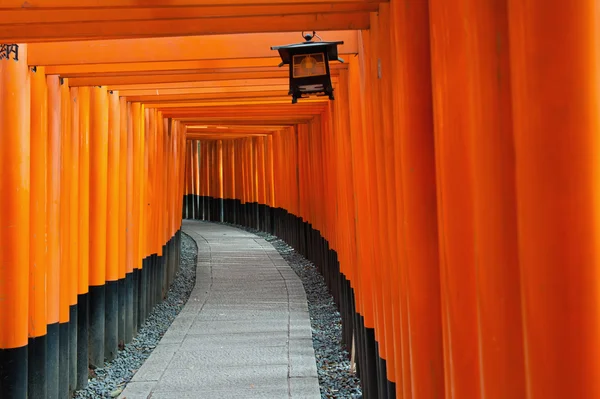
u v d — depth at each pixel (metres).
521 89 1.49
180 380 5.48
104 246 6.13
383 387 3.70
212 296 9.24
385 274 3.23
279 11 2.95
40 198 4.52
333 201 7.96
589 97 1.41
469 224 2.00
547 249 1.45
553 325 1.45
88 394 5.43
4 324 4.07
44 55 4.23
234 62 4.79
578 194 1.42
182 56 4.21
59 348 5.01
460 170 2.00
